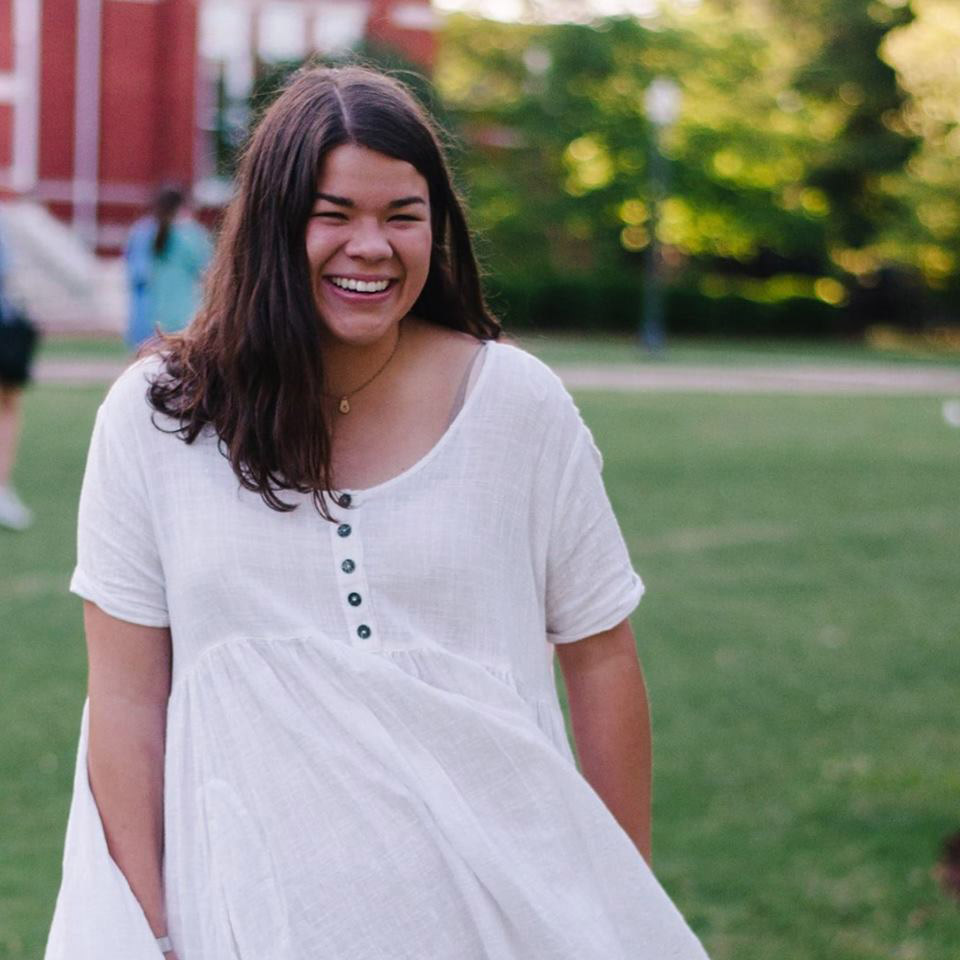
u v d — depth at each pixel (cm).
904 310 4781
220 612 235
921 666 802
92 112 3300
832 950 455
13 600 877
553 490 249
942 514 1315
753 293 4409
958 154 4369
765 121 4281
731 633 865
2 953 441
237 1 3294
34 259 3081
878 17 4759
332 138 233
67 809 561
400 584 235
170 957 236
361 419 245
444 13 4028
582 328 4066
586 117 4034
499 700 236
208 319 241
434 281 256
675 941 240
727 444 1756
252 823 230
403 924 226
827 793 599
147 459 239
